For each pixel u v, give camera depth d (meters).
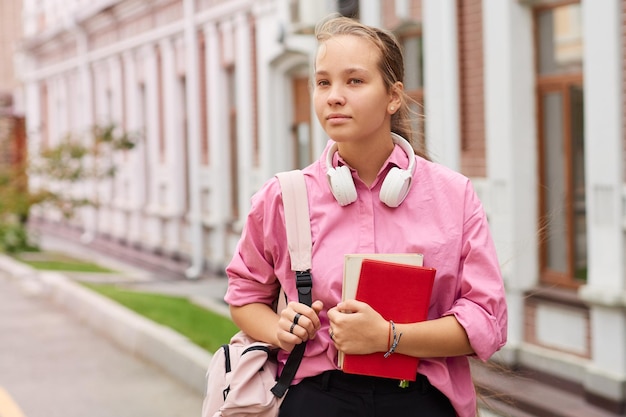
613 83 6.70
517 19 7.89
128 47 20.14
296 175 2.70
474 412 2.70
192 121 16.58
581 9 7.46
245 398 2.62
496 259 2.60
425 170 2.65
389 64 2.58
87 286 12.80
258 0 13.58
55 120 26.67
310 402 2.61
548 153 7.94
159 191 18.80
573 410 6.67
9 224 20.23
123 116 20.89
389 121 2.68
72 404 7.21
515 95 7.91
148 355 8.71
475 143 8.36
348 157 2.66
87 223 23.39
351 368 2.49
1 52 32.62
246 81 14.51
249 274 2.80
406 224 2.60
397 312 2.48
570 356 7.29
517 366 7.63
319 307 2.53
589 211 6.92
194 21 16.44
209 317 10.10
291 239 2.62
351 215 2.62
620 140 6.67
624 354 6.59
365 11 9.64
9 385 7.83
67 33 24.45
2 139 31.80
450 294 2.60
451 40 8.43
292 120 13.75
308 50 12.17
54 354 9.13
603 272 6.81
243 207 14.77
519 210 7.91
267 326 2.72
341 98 2.54
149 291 13.66
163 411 7.01
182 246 17.69
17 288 14.34
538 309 7.75
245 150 14.58
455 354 2.51
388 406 2.57
